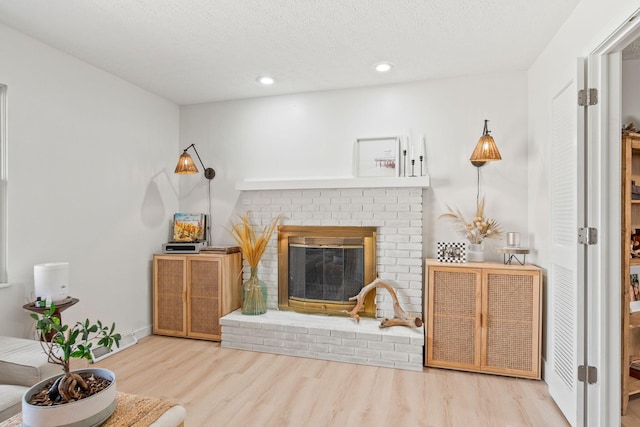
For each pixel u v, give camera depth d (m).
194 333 3.48
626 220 2.15
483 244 3.08
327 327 3.01
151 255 3.61
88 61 2.87
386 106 3.36
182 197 3.97
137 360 2.96
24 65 2.44
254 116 3.76
